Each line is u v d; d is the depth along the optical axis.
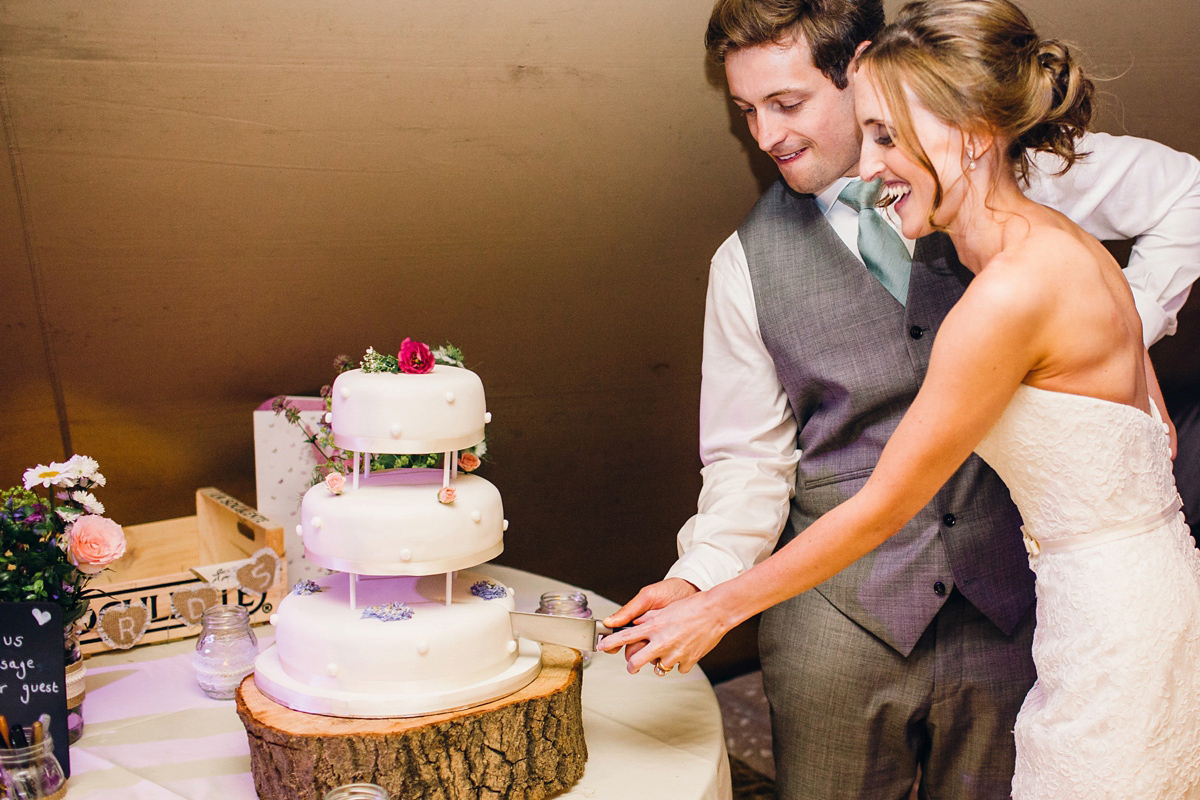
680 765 1.38
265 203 2.15
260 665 1.34
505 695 1.28
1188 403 2.68
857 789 1.67
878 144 1.25
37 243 2.04
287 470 1.98
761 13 1.49
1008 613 1.58
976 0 1.15
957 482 1.58
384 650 1.24
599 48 2.25
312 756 1.18
